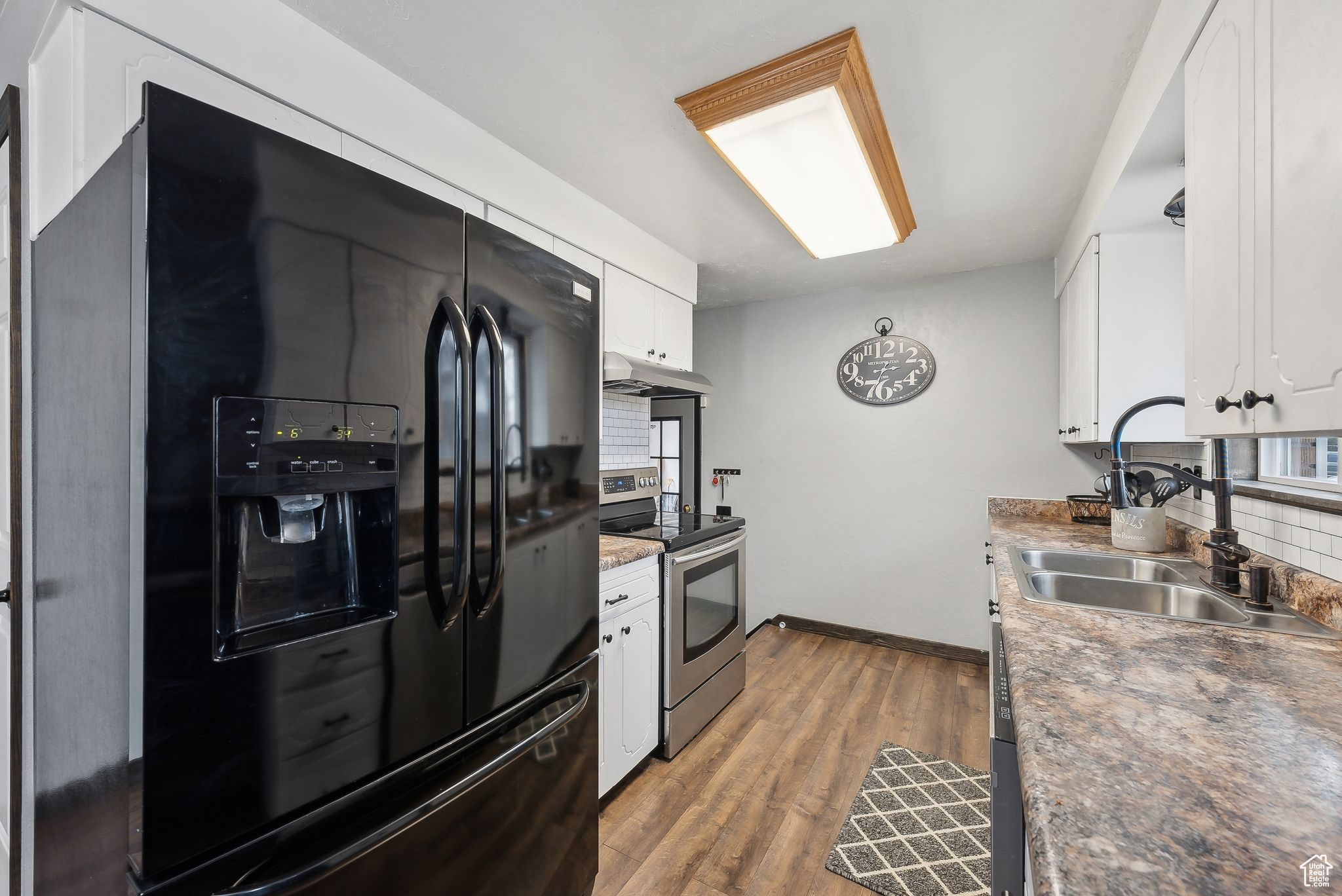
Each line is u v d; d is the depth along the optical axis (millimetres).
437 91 1631
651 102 1676
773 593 3881
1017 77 1540
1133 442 2121
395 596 970
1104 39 1395
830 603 3682
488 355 1134
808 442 3770
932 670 3127
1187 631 1071
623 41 1419
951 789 2031
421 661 1017
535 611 1293
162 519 706
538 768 1275
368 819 932
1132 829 498
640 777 2125
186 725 728
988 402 3230
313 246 853
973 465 3273
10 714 1274
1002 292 3191
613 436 2926
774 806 1946
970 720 2551
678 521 2844
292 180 828
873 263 3125
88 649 843
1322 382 690
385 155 1546
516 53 1471
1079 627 1089
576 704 1370
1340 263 654
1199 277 1059
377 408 937
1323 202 687
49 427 1021
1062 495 3059
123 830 733
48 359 1030
